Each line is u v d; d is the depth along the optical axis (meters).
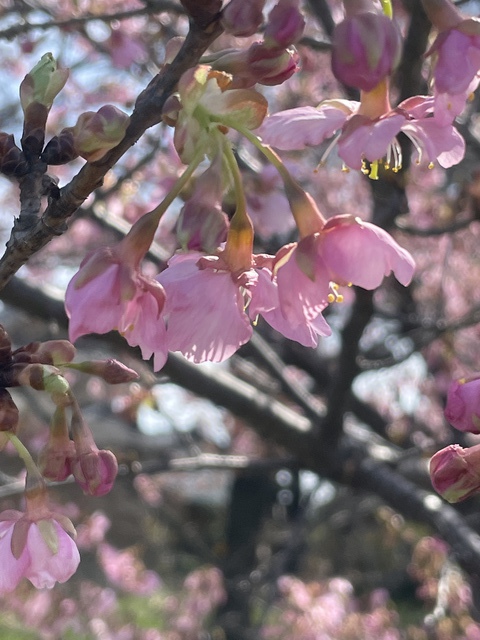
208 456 4.43
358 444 4.30
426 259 7.43
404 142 3.09
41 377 1.30
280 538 8.88
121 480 4.25
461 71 1.18
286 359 6.16
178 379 3.99
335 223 1.23
